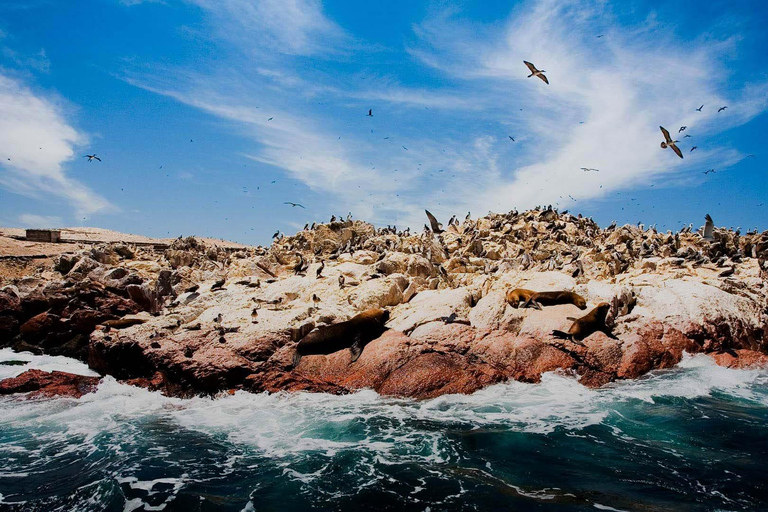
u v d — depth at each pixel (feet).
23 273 124.16
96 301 71.97
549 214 120.57
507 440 35.81
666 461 31.89
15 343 71.67
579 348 48.96
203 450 35.81
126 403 46.60
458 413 41.32
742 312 55.88
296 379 47.75
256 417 41.98
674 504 26.35
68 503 28.58
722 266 69.77
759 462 31.48
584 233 113.50
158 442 37.47
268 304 62.39
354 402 44.34
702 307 54.54
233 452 35.35
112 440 38.01
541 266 73.61
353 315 57.88
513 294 57.11
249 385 47.47
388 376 46.60
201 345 51.21
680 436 35.83
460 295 60.75
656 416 39.65
